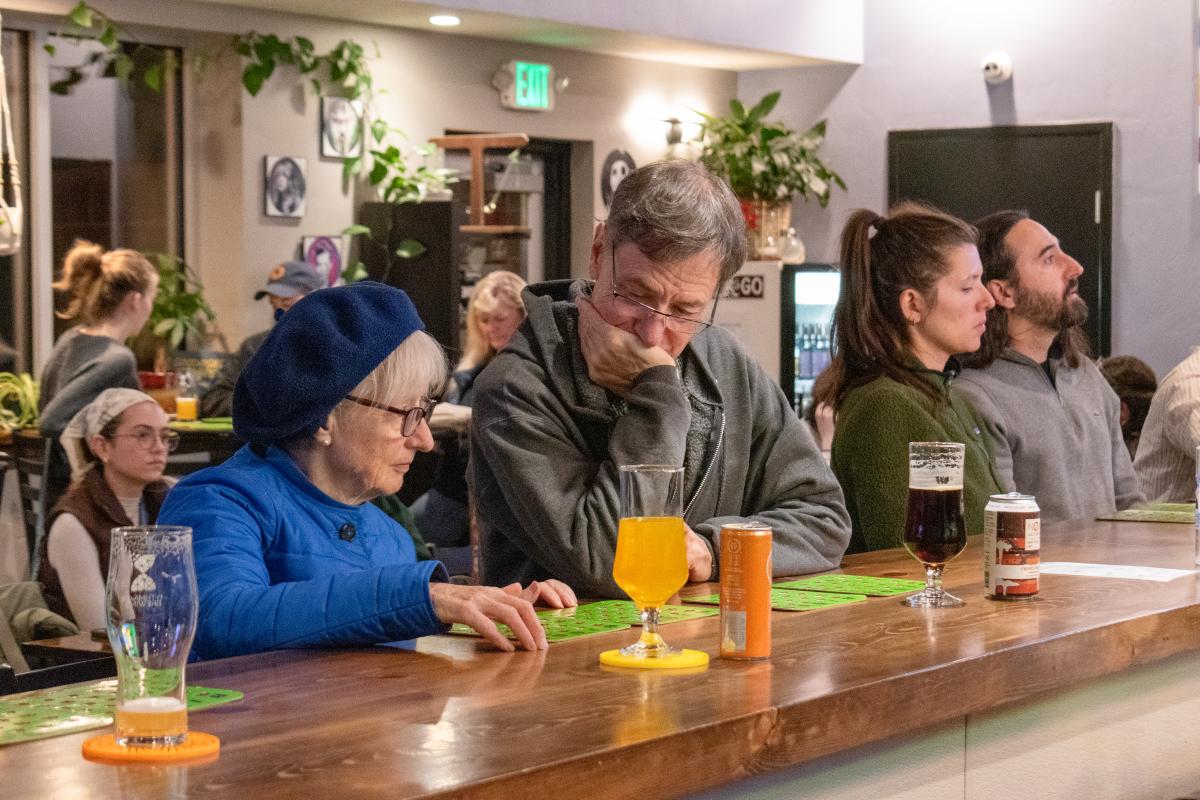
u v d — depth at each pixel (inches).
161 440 140.0
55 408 217.8
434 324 288.8
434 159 306.0
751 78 365.1
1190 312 325.1
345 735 54.9
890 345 122.0
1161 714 90.9
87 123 269.3
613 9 301.9
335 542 78.6
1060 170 335.0
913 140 348.8
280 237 284.5
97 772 50.2
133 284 226.2
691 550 93.0
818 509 99.8
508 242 329.1
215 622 71.6
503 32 305.9
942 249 121.2
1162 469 185.8
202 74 279.1
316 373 75.8
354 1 271.6
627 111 342.0
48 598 134.4
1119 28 328.5
